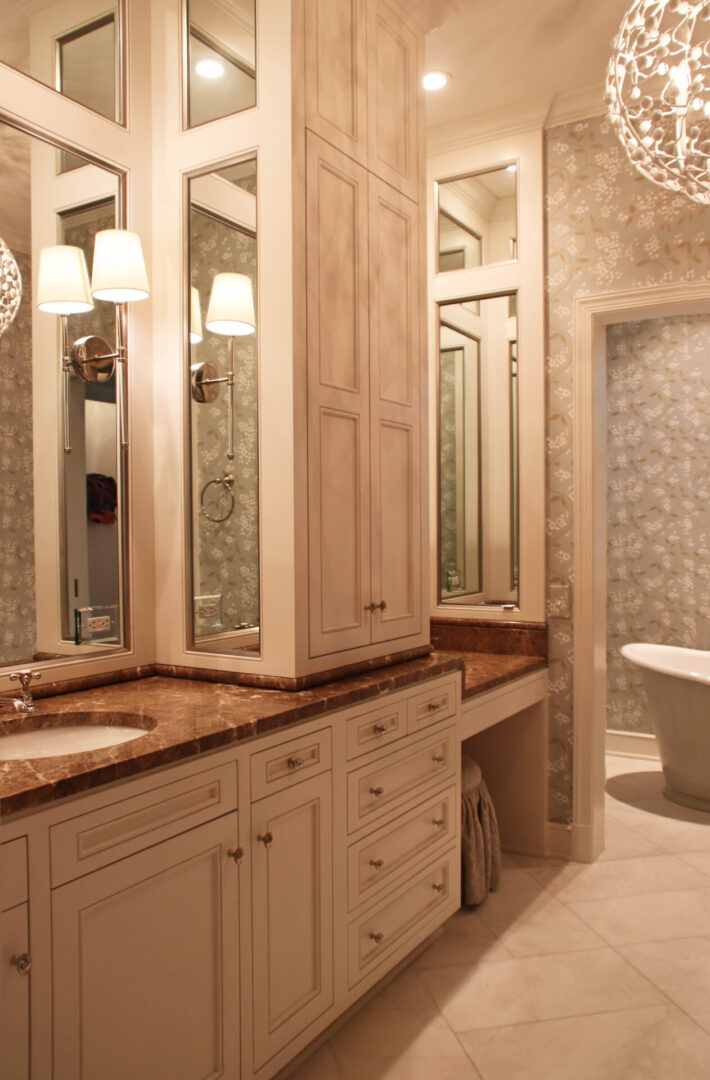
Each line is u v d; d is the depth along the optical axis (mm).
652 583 4578
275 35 1986
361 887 2008
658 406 4566
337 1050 1940
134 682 2111
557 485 3172
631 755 4578
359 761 2006
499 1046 1958
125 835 1352
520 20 2611
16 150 1855
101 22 2074
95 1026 1293
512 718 3232
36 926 1196
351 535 2195
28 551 1873
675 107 1844
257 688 1995
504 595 3271
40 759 1342
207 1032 1521
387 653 2361
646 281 2996
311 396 2025
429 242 3406
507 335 3262
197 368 2131
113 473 2100
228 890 1574
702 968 2324
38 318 1898
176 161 2162
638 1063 1892
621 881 2936
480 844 2732
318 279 2057
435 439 3410
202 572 2131
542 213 3174
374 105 2342
